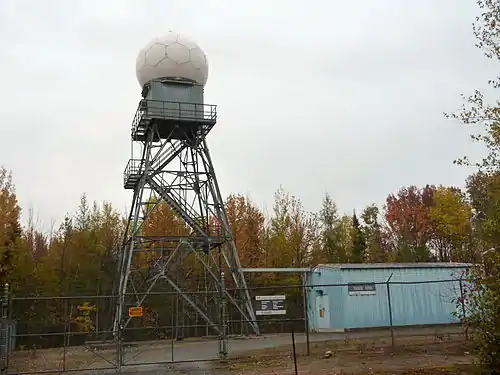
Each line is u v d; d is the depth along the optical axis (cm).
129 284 3750
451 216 4216
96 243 5131
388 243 7219
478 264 1520
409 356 2061
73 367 2242
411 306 3706
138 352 2553
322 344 2645
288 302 4141
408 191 7512
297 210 5606
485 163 1711
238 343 2936
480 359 1492
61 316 4078
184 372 1955
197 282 4116
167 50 3631
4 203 4084
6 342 2147
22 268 4141
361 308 3619
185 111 3584
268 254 5284
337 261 5844
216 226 4006
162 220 4778
